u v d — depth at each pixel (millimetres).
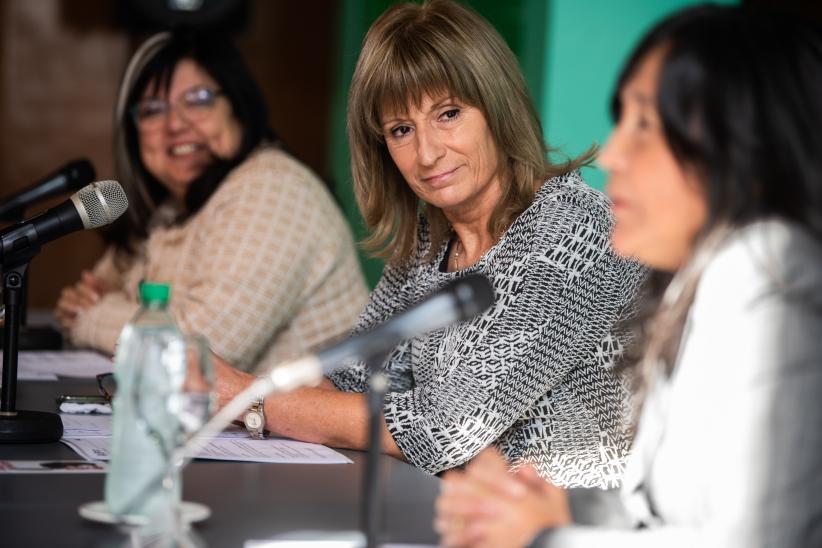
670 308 4352
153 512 4500
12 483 5184
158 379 4457
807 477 3777
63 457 5801
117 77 20578
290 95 21156
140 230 11461
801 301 3908
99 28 20469
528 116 7055
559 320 6531
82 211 6469
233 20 19875
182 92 10445
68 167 10227
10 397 6320
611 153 4277
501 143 6992
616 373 6594
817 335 3879
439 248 7625
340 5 21109
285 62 21094
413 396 6543
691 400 4102
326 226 10172
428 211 7617
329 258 10148
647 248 4371
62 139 20516
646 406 4539
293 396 6645
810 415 3809
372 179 7695
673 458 4184
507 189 7027
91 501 4887
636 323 5285
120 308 11062
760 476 3783
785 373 3838
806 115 4039
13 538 4312
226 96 10430
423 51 6852
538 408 6785
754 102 4035
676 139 4098
